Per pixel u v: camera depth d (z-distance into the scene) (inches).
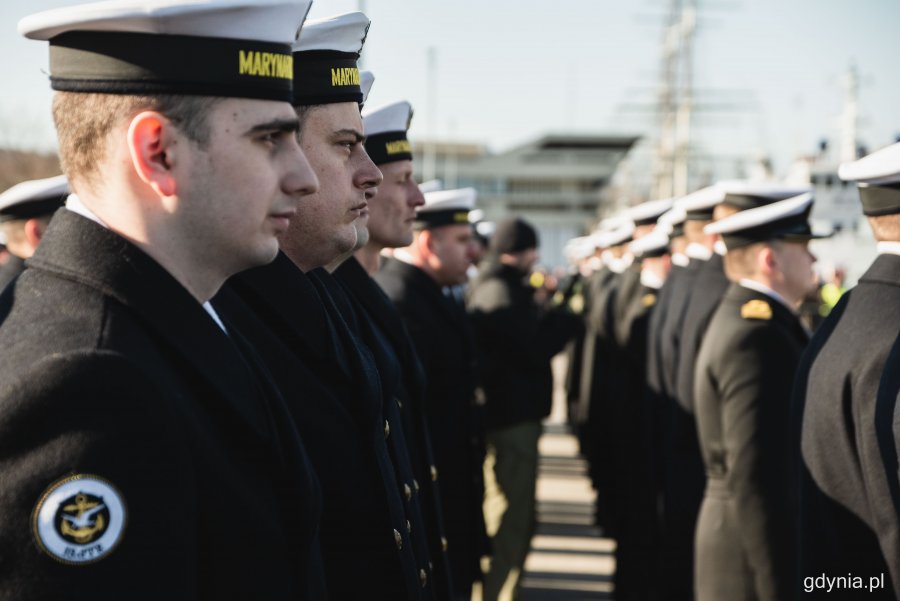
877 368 89.6
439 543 101.3
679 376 163.5
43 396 41.1
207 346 49.9
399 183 115.3
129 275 47.1
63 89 48.5
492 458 215.6
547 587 241.4
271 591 48.8
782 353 136.9
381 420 80.8
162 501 42.7
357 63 80.3
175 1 46.8
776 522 135.0
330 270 91.7
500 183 3265.3
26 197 173.2
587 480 366.0
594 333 304.3
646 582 206.5
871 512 89.2
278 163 51.8
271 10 49.8
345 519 71.7
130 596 40.9
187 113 47.7
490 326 218.8
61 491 40.4
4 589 39.9
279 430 54.8
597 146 3437.5
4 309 47.1
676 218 230.8
